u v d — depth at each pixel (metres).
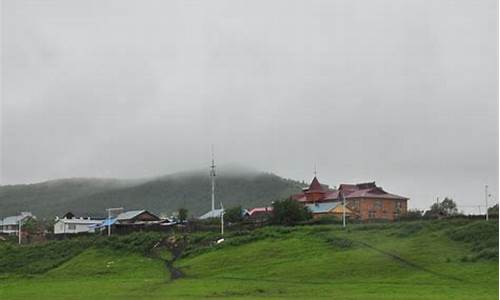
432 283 79.62
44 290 86.38
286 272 94.12
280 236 120.81
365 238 112.25
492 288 73.38
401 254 98.69
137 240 132.62
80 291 82.31
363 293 71.44
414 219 130.88
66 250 133.38
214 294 73.25
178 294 74.06
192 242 128.12
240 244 119.56
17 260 129.75
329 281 85.88
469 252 96.50
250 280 89.62
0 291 88.56
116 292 78.94
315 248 109.56
